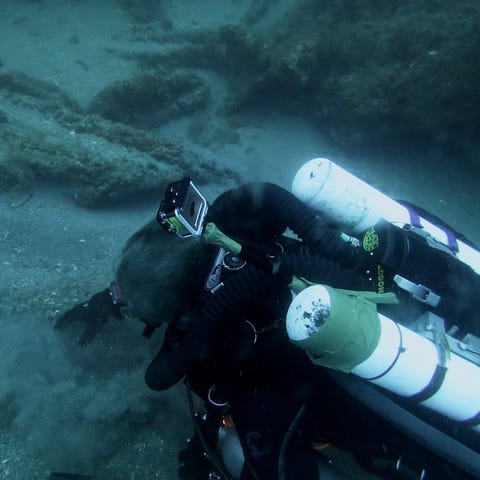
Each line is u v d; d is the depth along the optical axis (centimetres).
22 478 254
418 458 163
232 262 143
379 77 634
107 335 320
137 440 281
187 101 745
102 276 388
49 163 480
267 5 1080
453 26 588
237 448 191
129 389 296
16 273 382
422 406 161
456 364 144
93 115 600
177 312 151
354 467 229
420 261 153
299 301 130
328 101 702
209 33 945
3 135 498
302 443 155
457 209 621
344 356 133
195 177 588
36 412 279
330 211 196
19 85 648
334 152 706
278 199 171
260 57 728
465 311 153
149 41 974
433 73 586
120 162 503
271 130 742
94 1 1099
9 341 310
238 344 153
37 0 1062
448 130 626
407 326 160
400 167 675
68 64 848
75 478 251
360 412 163
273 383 159
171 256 139
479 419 148
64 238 449
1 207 455
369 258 156
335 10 828
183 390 300
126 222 498
